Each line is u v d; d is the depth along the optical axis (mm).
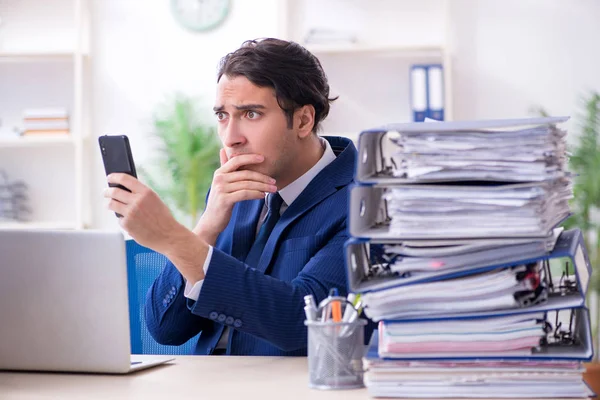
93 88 4910
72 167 4953
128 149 1434
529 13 4582
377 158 1209
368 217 1198
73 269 1354
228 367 1425
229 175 1827
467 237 1096
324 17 4742
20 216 4898
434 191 1097
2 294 1386
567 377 1101
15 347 1394
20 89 4957
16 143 4738
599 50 4527
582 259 1220
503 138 1101
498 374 1107
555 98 4559
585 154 4289
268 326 1512
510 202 1081
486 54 4609
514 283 1101
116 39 4902
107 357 1358
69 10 4953
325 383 1217
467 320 1112
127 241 2043
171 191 4660
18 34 4973
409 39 4691
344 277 1697
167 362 1483
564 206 1274
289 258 1802
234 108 1803
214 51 4867
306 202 1849
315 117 1903
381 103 4668
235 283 1480
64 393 1241
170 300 1818
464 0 4617
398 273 1184
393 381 1126
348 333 1218
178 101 4695
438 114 4402
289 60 1817
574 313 1199
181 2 4863
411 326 1118
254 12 4844
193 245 1453
